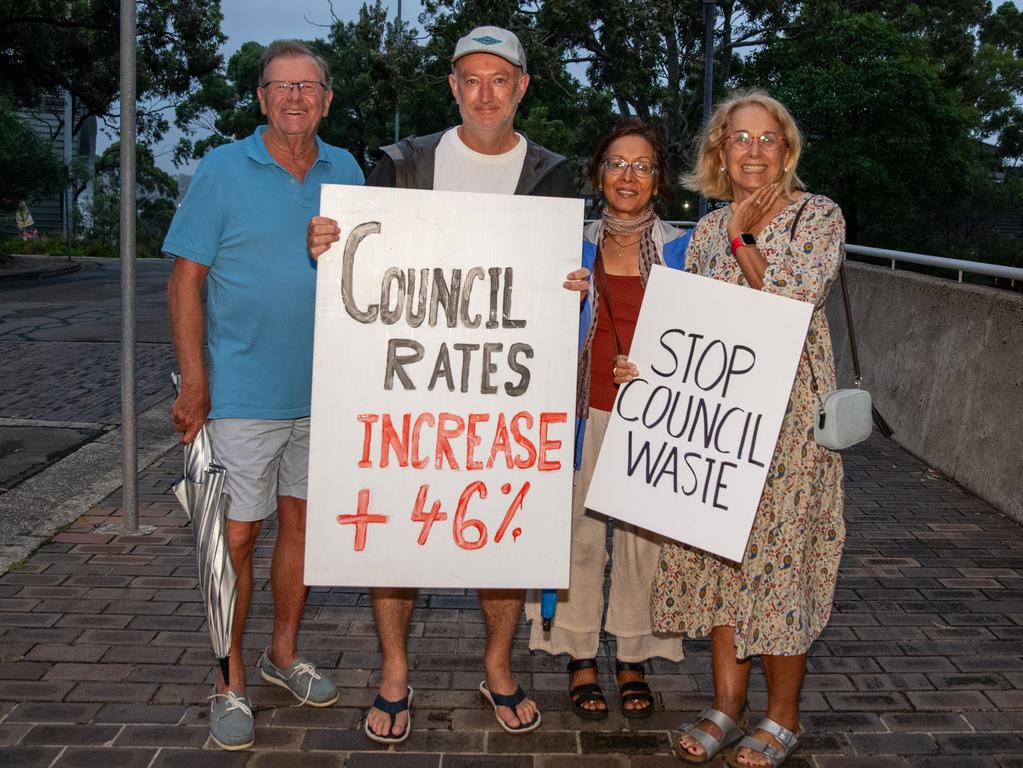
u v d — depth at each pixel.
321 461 2.72
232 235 2.95
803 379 2.82
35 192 23.89
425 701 3.27
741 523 2.76
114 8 23.62
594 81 31.59
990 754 2.99
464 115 2.91
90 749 2.91
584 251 3.03
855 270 7.64
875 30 25.22
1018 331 5.33
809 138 25.64
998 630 3.88
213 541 2.91
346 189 2.67
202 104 45.81
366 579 2.76
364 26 31.97
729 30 30.72
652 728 3.14
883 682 3.44
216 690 3.03
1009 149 42.31
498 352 2.73
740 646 2.85
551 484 2.77
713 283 2.78
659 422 2.86
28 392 8.02
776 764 2.89
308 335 3.03
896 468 6.16
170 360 9.67
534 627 3.32
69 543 4.59
